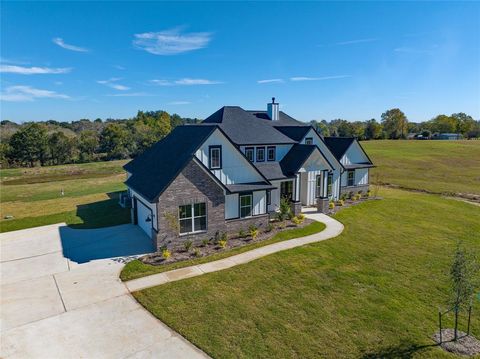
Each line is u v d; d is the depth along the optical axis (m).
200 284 13.20
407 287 13.09
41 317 10.97
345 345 9.59
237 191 19.16
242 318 10.91
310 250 16.86
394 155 65.88
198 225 17.59
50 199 31.42
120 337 9.96
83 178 47.75
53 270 14.60
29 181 45.34
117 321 10.76
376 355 9.18
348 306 11.65
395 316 11.04
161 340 9.82
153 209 16.88
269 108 30.67
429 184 40.22
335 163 28.12
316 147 24.55
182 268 14.70
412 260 15.85
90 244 17.94
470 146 78.81
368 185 33.41
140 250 16.98
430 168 53.22
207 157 19.02
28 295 12.40
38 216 24.45
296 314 11.13
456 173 49.06
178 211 16.70
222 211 18.11
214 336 9.98
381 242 18.36
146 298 12.13
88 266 14.99
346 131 110.62
